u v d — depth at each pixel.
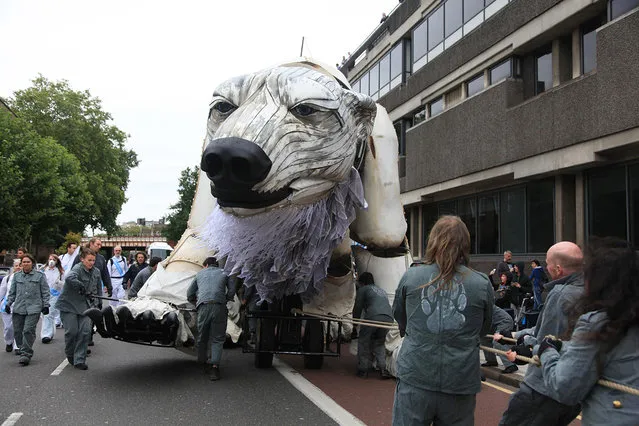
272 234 5.31
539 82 15.38
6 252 29.42
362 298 6.98
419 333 3.05
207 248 6.98
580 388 2.48
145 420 5.10
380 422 5.15
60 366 7.63
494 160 16.02
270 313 7.00
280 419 5.20
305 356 7.72
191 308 6.91
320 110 5.14
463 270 3.09
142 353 8.86
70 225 46.41
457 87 18.92
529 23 14.79
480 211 18.34
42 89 47.47
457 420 3.02
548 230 14.97
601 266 2.54
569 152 13.27
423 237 22.19
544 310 3.53
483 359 8.31
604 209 13.15
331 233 5.75
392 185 6.80
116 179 50.94
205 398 5.93
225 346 9.51
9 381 6.67
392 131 7.00
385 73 24.89
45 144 34.72
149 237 68.25
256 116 5.00
